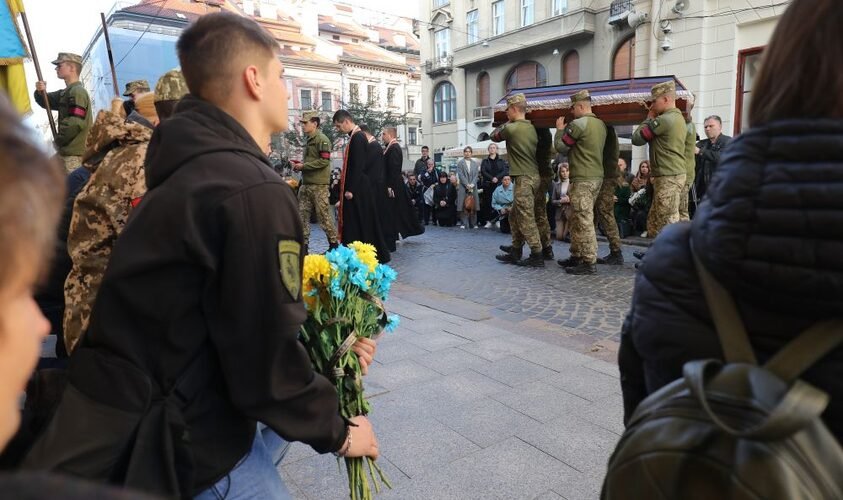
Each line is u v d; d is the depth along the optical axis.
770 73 0.81
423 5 30.09
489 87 26.89
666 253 0.89
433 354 3.74
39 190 0.49
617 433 2.64
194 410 1.11
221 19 1.26
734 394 0.74
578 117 6.34
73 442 0.99
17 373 0.54
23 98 4.48
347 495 2.21
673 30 14.59
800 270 0.69
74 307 1.53
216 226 1.05
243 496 1.19
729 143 0.84
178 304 1.05
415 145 49.34
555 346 3.90
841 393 0.72
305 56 46.28
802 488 0.67
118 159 1.57
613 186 7.01
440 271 6.91
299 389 1.15
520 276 6.46
